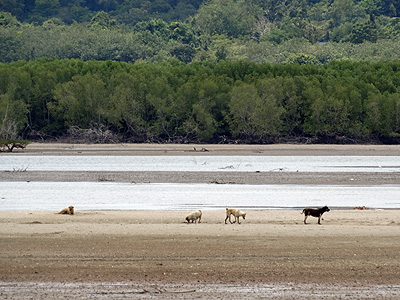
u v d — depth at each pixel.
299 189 71.56
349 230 41.84
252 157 123.75
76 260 34.19
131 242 37.97
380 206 58.16
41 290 29.98
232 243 37.81
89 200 61.50
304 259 34.66
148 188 71.75
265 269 32.97
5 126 174.50
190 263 33.81
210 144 181.25
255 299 29.20
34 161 111.31
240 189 71.25
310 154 133.38
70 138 187.75
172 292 29.91
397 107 185.12
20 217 47.53
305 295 29.72
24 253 35.38
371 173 89.75
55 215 49.00
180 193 67.38
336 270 32.91
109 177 83.38
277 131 186.75
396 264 33.91
